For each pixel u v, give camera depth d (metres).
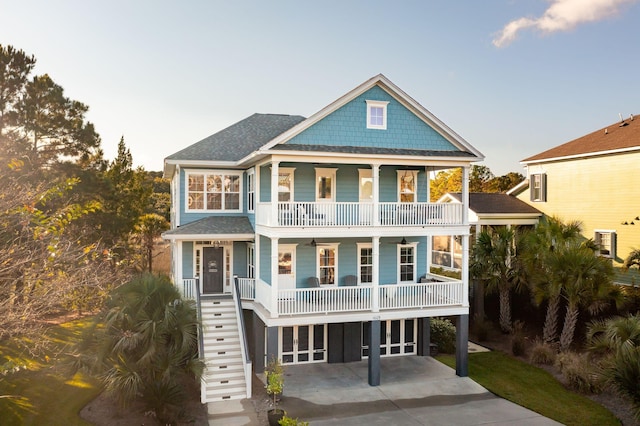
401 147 18.91
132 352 13.44
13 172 17.05
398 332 21.16
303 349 19.91
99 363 12.96
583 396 15.97
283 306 16.81
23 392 14.38
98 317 13.95
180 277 19.41
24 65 24.94
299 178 19.86
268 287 17.27
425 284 18.08
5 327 11.43
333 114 18.14
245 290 19.64
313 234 16.97
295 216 17.12
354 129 18.39
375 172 17.56
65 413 13.45
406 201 21.06
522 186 30.41
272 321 16.47
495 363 19.53
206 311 18.70
